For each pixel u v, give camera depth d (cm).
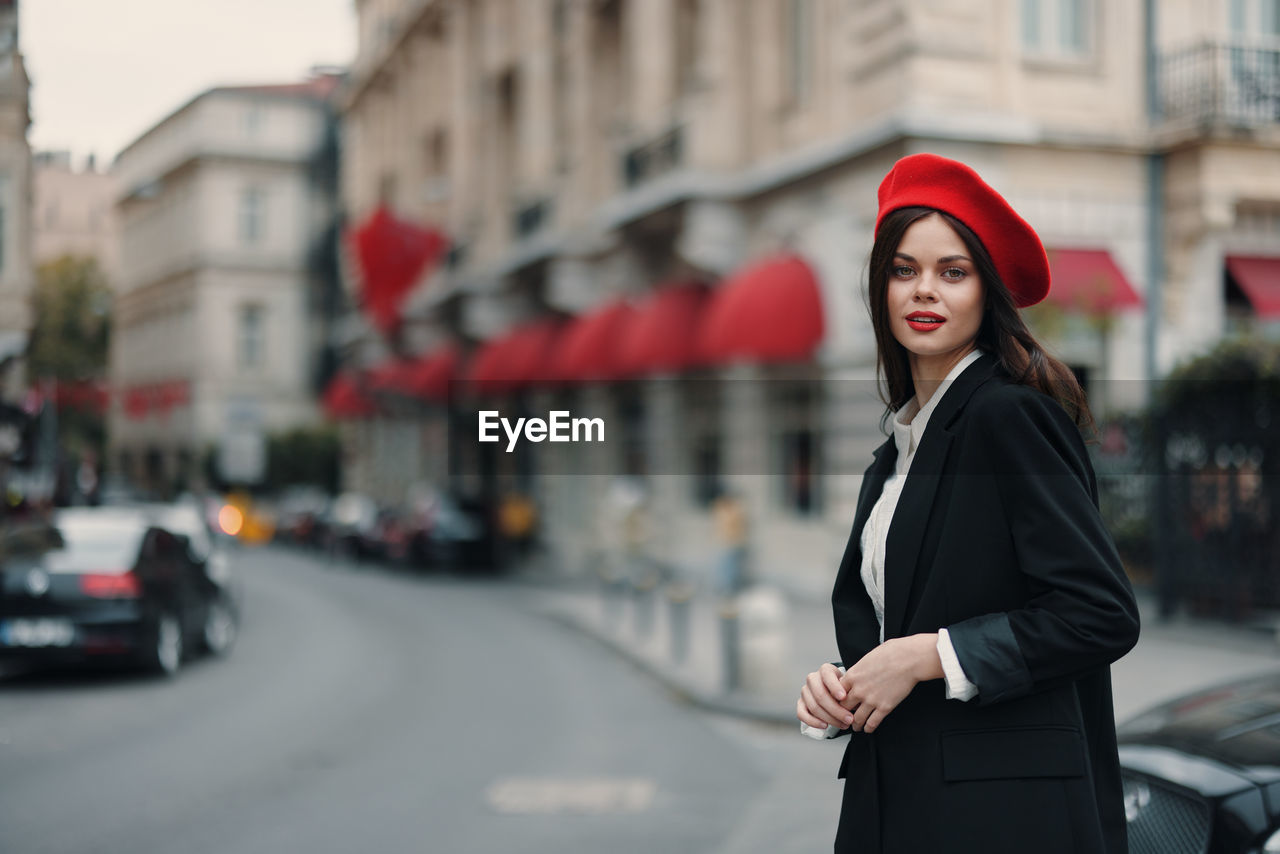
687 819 659
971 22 1463
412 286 3472
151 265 4491
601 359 2173
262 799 712
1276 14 1566
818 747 863
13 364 1792
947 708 191
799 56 1775
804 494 1761
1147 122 1520
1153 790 337
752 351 1596
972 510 192
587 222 2484
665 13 2136
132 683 1208
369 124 4562
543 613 1875
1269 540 1104
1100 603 179
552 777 771
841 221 1596
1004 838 183
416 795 722
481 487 2992
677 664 1247
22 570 1166
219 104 5566
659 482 2209
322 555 3659
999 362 201
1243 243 1545
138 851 599
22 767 808
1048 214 1477
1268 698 379
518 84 3003
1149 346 1494
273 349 5566
